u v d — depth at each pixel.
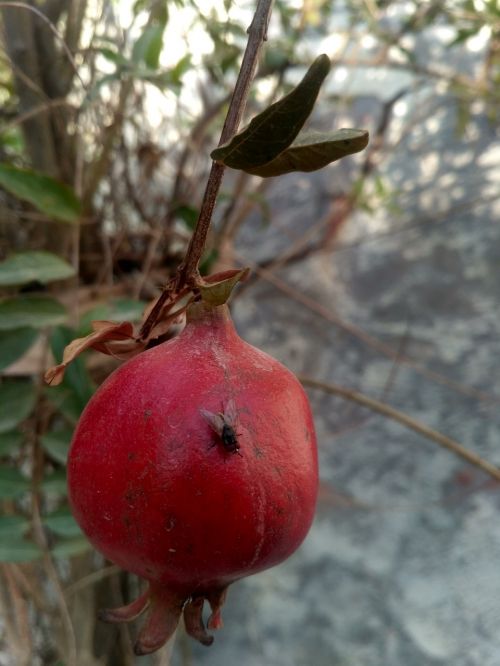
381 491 0.51
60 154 0.36
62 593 0.32
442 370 0.53
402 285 0.55
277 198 0.55
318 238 0.53
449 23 0.48
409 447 0.51
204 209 0.15
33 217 0.35
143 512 0.14
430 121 0.56
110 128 0.35
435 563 0.49
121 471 0.15
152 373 0.16
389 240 0.56
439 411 0.52
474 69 0.55
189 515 0.14
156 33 0.32
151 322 0.18
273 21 0.51
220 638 0.49
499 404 0.50
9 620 0.38
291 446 0.15
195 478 0.14
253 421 0.15
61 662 0.37
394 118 0.56
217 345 0.16
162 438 0.15
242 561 0.15
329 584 0.50
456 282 0.54
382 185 0.49
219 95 0.46
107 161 0.36
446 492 0.50
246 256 0.53
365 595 0.49
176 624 0.16
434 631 0.47
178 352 0.16
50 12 0.34
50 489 0.30
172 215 0.39
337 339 0.54
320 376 0.53
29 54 0.34
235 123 0.14
